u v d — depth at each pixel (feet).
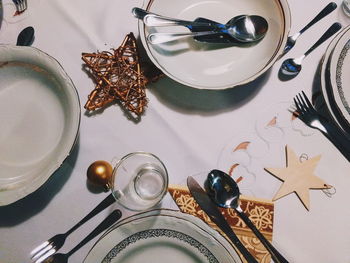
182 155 1.58
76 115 1.42
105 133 1.62
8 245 1.48
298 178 1.50
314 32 1.72
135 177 1.54
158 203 1.47
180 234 1.34
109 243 1.33
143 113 1.63
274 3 1.62
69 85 1.47
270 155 1.56
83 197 1.52
